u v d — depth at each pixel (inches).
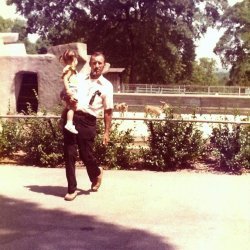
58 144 292.0
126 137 291.6
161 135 283.1
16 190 224.4
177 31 2089.1
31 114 317.1
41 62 554.9
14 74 555.2
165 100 944.3
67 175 208.4
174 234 161.3
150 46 2098.9
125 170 281.1
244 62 2431.1
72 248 146.6
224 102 897.5
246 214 185.8
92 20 2107.5
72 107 207.5
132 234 161.0
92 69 213.5
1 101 544.4
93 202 203.0
